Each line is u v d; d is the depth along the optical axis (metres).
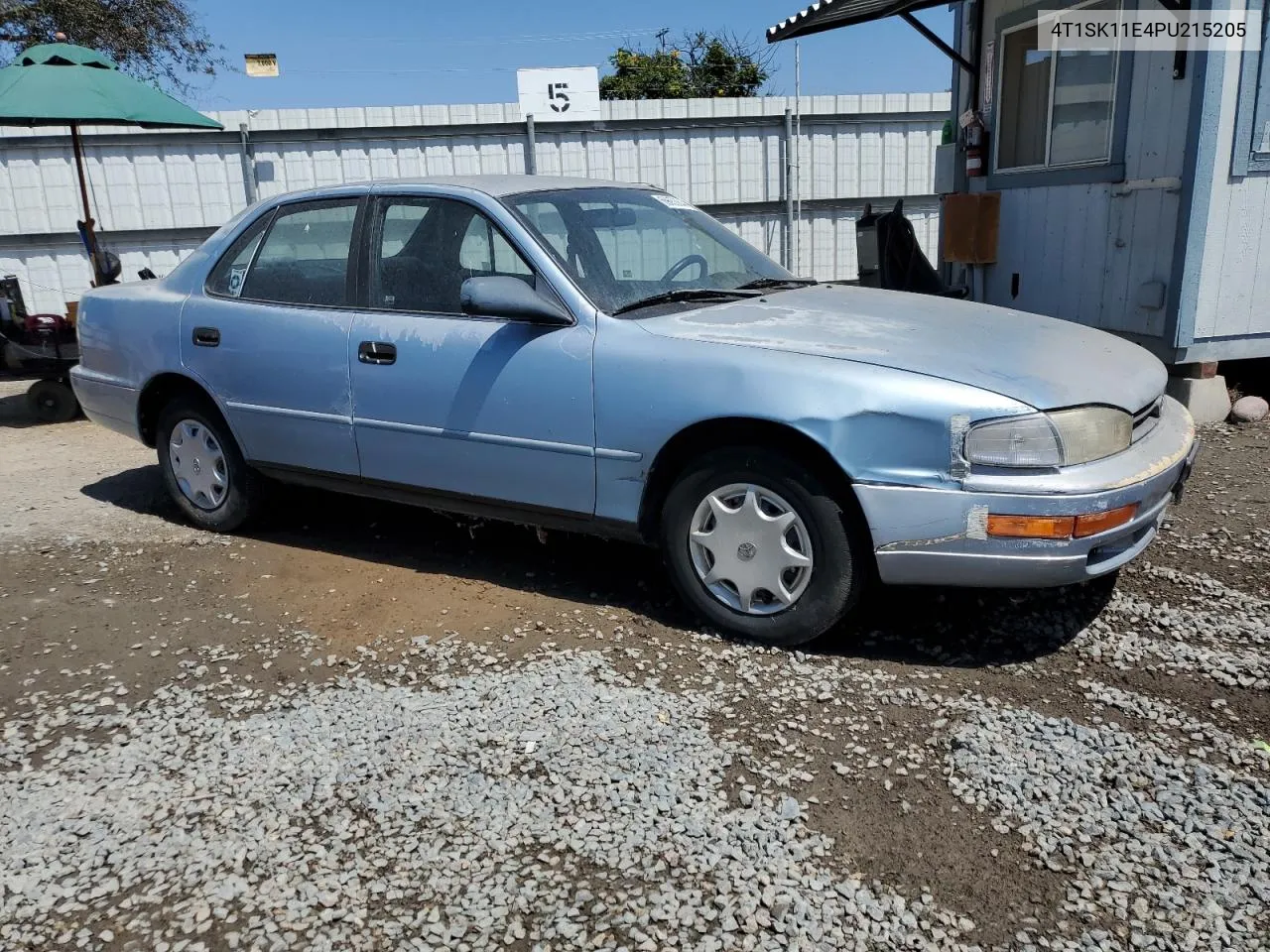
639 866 2.43
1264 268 6.47
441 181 4.21
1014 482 3.05
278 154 11.11
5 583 4.35
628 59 22.31
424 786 2.76
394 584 4.24
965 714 3.06
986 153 8.27
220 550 4.74
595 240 4.07
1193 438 3.69
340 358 4.21
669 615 3.82
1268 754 2.80
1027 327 3.82
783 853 2.45
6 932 2.27
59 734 3.11
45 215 10.72
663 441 3.48
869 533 3.22
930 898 2.29
